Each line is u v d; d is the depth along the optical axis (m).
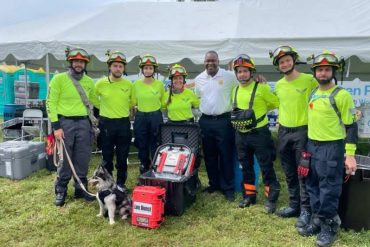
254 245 3.29
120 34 5.86
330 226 3.33
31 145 5.89
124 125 4.52
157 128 4.87
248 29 5.59
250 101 3.92
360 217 3.52
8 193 4.82
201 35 5.55
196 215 4.06
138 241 3.42
